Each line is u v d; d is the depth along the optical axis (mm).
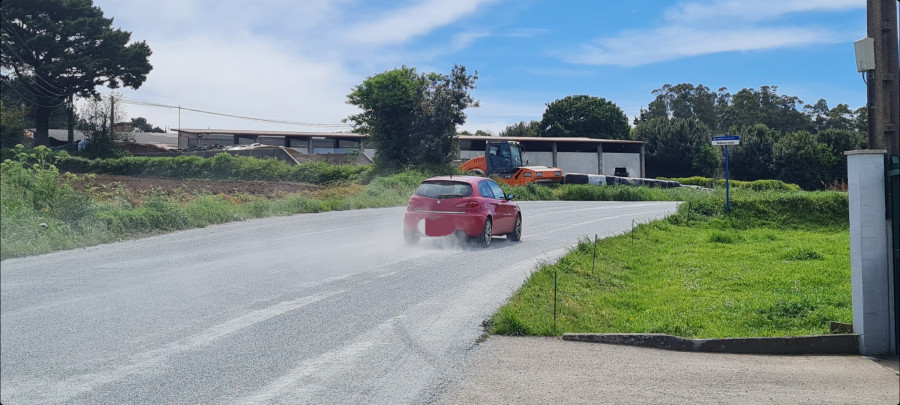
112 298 8219
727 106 128125
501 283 10133
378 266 11625
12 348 5973
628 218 24031
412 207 14977
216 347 6246
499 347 6691
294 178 42031
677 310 8945
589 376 5750
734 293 10219
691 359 6480
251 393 5031
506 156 45906
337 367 5777
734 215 22688
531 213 26562
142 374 5383
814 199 23047
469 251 14141
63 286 8898
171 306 7898
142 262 11250
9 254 11555
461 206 14648
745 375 5887
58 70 43375
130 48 51906
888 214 6750
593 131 94938
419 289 9547
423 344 6656
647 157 83438
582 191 41594
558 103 98062
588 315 8359
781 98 122562
